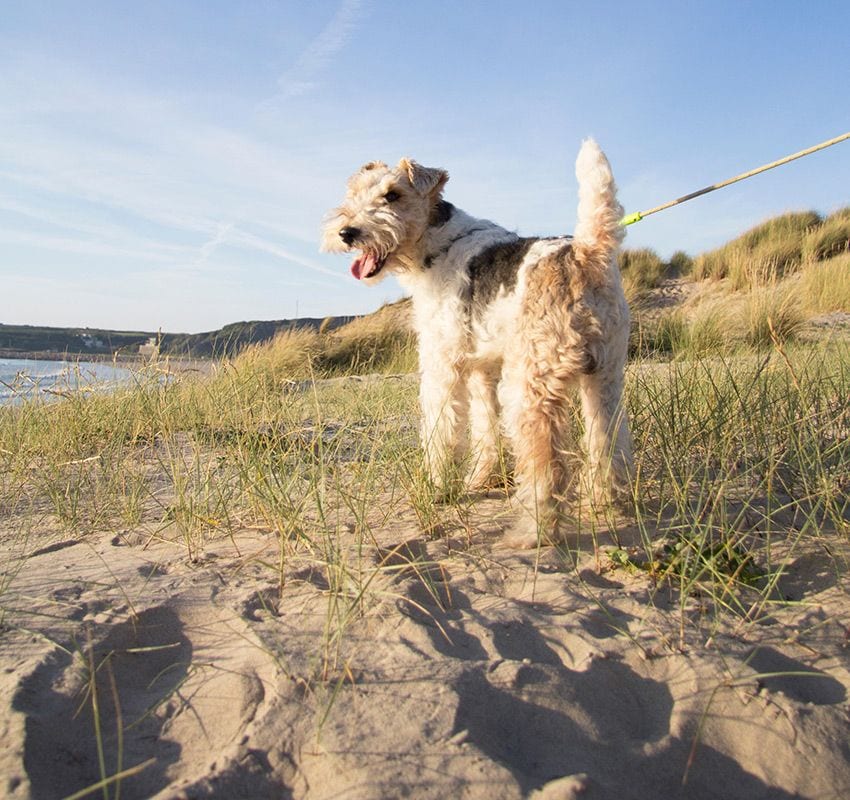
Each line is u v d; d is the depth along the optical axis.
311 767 0.48
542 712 0.54
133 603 0.70
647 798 0.48
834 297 3.31
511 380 0.94
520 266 0.96
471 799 0.45
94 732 0.53
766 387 1.09
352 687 0.55
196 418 1.46
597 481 0.92
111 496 1.07
